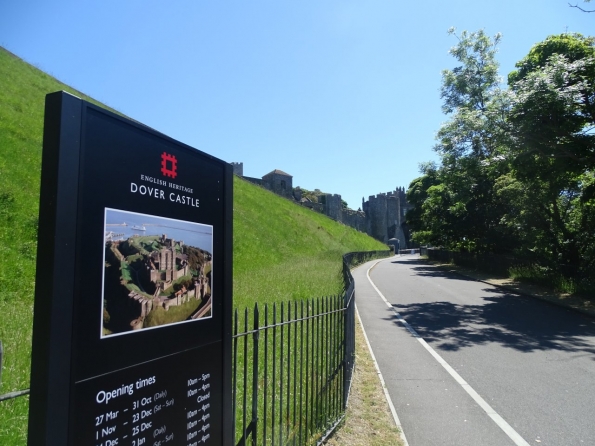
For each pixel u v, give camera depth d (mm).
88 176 2123
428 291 21203
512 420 5922
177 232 2715
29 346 5773
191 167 2895
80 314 2029
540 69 17969
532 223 21375
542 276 20938
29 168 16547
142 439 2340
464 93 23719
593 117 16219
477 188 29500
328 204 80250
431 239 48000
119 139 2316
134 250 2373
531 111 15859
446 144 22000
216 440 3000
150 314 2447
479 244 32875
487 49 23188
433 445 5188
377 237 102250
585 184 19406
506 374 8023
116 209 2271
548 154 16891
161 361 2508
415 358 9148
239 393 5852
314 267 24406
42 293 1918
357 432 5449
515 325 12789
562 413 6160
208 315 2986
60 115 1996
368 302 17641
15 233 12734
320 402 5250
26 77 27562
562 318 13883
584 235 19297
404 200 111688
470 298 18688
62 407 1912
